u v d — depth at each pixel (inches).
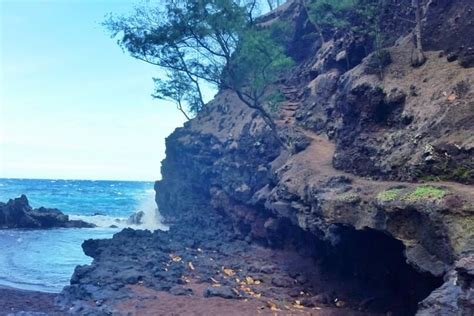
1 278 1039.6
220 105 1852.9
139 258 1056.2
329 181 730.2
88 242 1211.9
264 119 1200.2
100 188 7190.0
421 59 755.4
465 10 750.5
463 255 409.7
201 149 1731.1
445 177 555.2
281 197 920.3
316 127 1157.1
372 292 764.0
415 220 499.2
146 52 1171.9
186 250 1173.7
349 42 1107.3
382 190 579.5
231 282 884.0
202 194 1793.8
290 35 1660.9
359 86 787.4
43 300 788.6
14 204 2167.8
